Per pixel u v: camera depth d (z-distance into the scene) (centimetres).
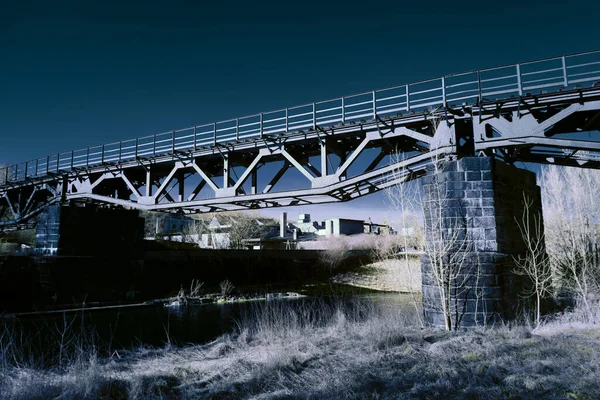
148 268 3091
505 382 587
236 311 2542
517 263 1254
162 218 6675
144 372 800
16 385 652
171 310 2600
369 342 930
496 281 1165
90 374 680
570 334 935
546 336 920
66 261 2531
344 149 1970
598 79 1270
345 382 620
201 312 2505
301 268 4478
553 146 1348
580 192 2194
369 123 1709
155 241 4216
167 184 2294
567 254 1700
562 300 1480
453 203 1258
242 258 3994
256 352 963
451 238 1238
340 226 7000
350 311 2238
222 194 2073
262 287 3869
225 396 619
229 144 2088
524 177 1449
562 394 521
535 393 530
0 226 3183
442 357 749
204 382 709
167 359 997
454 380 606
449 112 1516
